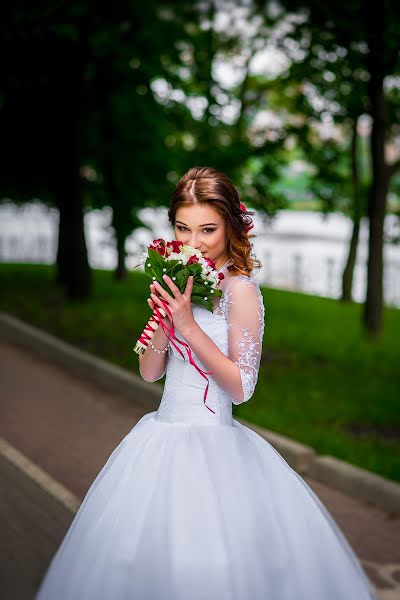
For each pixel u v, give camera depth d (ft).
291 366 35.83
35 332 38.93
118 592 9.34
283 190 57.36
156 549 9.36
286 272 78.02
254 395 29.71
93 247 97.09
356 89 42.60
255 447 10.37
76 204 52.90
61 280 62.49
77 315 46.21
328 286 72.69
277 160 53.11
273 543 9.63
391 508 18.65
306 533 10.04
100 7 46.32
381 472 20.42
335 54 41.01
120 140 56.59
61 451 22.39
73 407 27.66
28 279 64.85
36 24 45.70
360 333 45.21
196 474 9.67
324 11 37.73
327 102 47.16
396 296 67.41
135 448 10.27
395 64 39.06
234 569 9.20
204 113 53.93
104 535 9.78
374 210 43.80
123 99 52.42
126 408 27.94
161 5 48.83
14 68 50.19
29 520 17.07
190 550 9.21
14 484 19.36
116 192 60.39
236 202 10.01
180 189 9.97
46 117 54.34
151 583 9.25
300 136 52.29
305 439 23.12
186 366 10.12
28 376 32.12
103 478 10.44
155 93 54.85
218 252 10.00
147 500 9.72
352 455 21.80
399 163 43.68
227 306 9.86
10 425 24.94
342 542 10.62
